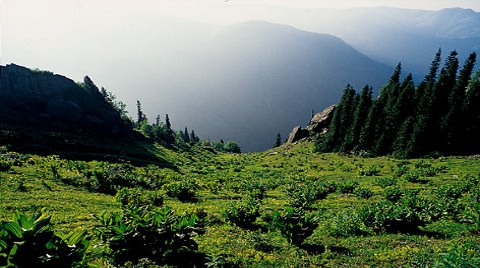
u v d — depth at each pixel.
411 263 11.77
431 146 68.00
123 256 11.20
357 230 18.22
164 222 11.78
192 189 36.22
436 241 15.36
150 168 69.25
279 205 28.95
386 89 99.50
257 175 63.69
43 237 7.88
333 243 15.76
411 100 83.00
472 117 67.12
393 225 18.19
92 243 12.70
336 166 68.56
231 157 127.19
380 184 40.03
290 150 110.38
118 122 117.50
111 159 70.50
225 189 40.75
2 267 7.29
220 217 21.17
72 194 26.16
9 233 7.61
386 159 69.12
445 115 68.81
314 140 115.81
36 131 84.81
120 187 32.81
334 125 97.38
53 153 65.38
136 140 119.19
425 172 45.03
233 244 14.69
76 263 8.09
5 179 28.39
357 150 85.75
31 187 26.75
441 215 20.72
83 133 99.75
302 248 14.77
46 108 102.12
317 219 21.53
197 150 142.38
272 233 17.72
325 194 35.50
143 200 24.97
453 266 9.51
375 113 84.94
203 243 14.44
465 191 30.55
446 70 79.38
